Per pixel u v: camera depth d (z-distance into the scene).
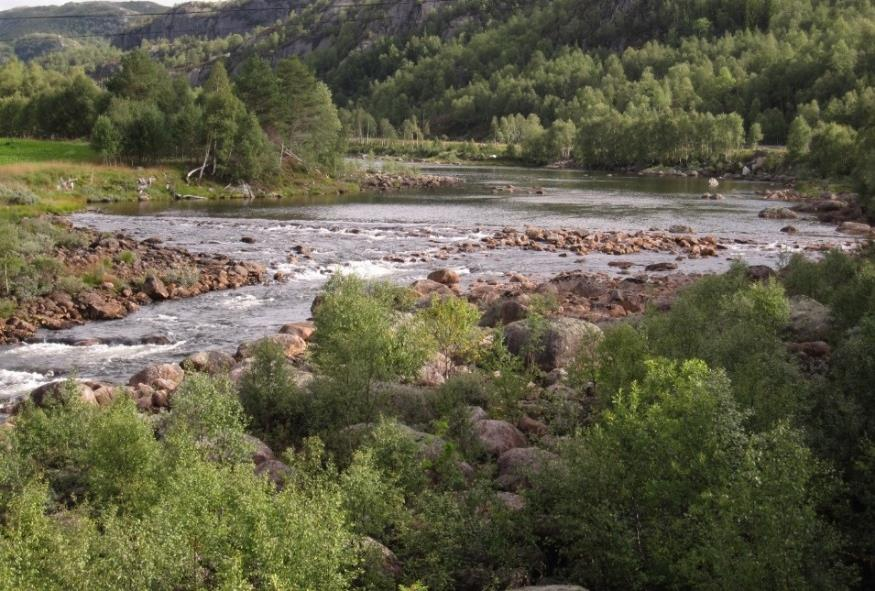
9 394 27.23
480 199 98.38
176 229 67.31
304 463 16.86
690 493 12.10
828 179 112.44
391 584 12.59
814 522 10.83
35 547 11.40
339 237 64.75
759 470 11.34
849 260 33.97
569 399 21.31
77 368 30.19
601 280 45.25
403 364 21.97
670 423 12.63
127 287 43.09
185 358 31.38
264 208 86.56
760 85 182.50
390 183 115.81
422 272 50.31
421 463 17.08
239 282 46.72
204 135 102.12
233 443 17.20
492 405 22.30
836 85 168.12
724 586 10.34
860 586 11.79
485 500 14.51
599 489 12.79
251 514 11.49
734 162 144.12
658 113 180.00
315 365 24.23
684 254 57.19
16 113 137.12
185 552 11.00
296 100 113.44
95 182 89.94
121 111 102.88
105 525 12.21
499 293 41.53
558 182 127.56
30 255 45.47
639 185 121.75
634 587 11.69
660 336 20.84
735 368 16.89
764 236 65.75
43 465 17.42
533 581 12.95
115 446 15.71
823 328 25.28
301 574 10.80
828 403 14.66
